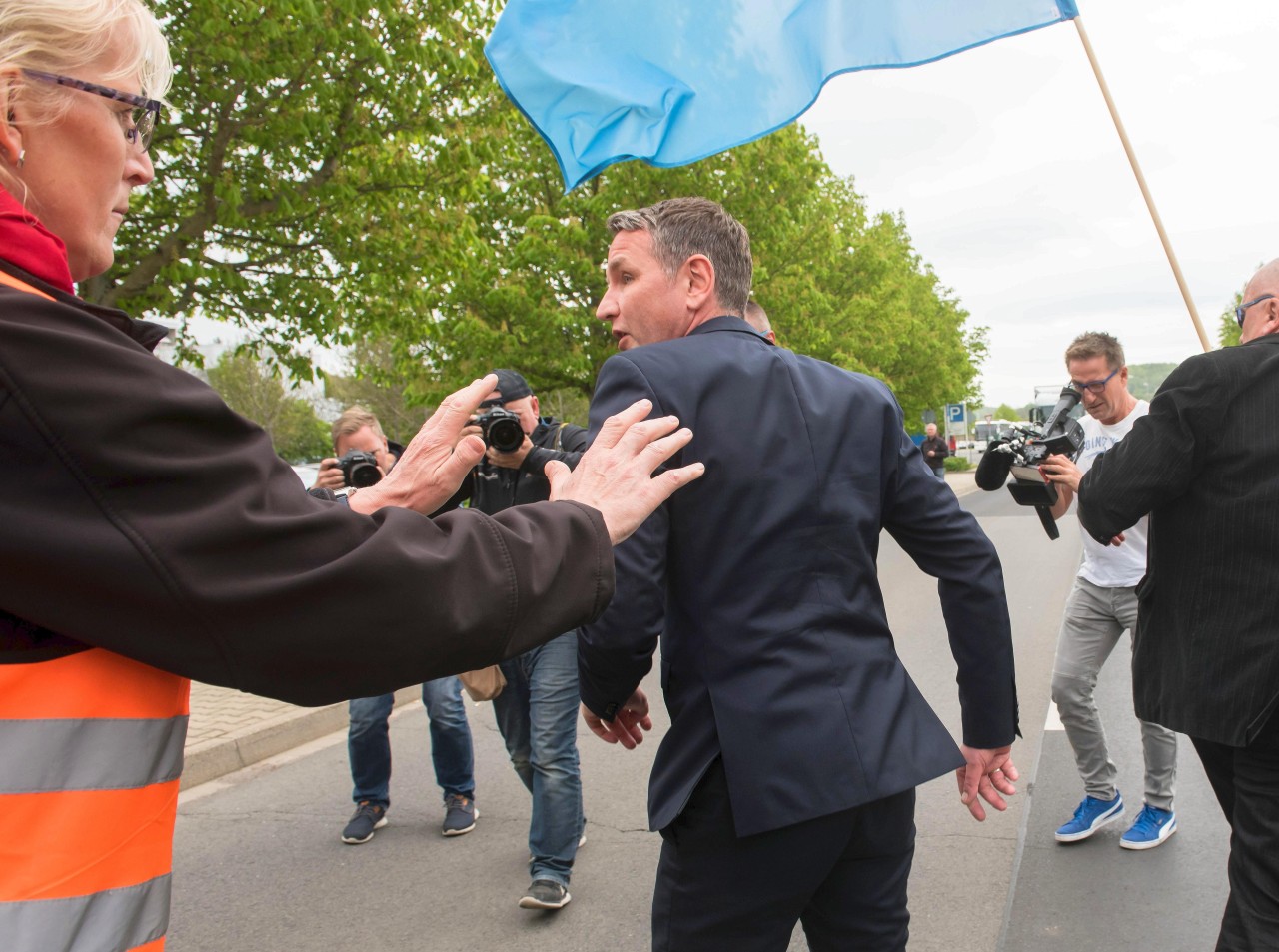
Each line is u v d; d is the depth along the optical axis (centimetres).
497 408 353
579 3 305
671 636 178
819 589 175
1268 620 213
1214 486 222
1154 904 337
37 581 82
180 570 83
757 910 169
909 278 4481
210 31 701
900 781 168
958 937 323
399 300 1008
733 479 172
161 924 93
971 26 306
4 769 83
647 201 1565
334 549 90
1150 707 235
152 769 91
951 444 5284
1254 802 210
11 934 82
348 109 836
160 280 807
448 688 439
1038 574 1189
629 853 407
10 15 95
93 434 82
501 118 965
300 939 345
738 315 207
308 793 501
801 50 314
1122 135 306
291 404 3497
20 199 96
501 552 98
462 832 434
